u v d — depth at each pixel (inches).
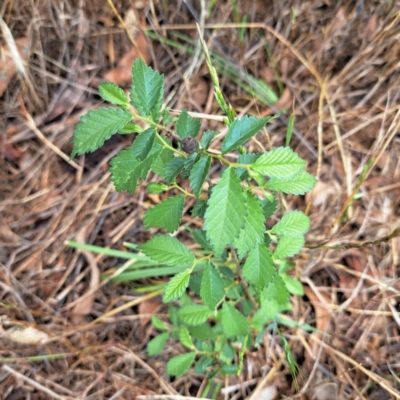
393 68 18.8
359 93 19.6
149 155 8.2
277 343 16.2
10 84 18.0
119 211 18.3
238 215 7.4
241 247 8.7
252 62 20.1
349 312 16.6
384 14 19.4
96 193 18.3
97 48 19.4
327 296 17.0
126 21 19.5
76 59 19.2
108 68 19.5
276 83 20.0
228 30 20.2
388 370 15.5
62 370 15.7
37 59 18.8
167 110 8.5
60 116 18.8
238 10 20.3
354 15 19.7
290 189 9.6
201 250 16.7
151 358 16.5
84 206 18.1
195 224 17.8
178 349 16.6
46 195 18.1
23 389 15.2
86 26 19.3
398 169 18.3
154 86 8.1
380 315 16.3
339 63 20.0
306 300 17.1
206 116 11.3
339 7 19.9
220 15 20.1
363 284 16.9
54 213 18.0
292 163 8.2
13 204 17.7
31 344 15.8
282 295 11.4
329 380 14.6
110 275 17.2
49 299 16.9
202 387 15.7
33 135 18.3
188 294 17.2
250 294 13.7
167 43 19.8
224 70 19.7
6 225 17.4
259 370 15.9
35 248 17.5
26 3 18.4
